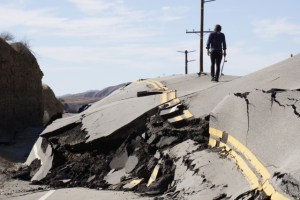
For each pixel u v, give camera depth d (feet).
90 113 56.65
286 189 25.16
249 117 36.17
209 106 45.83
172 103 49.32
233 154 34.99
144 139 45.98
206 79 65.72
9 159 73.72
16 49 119.24
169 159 40.22
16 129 111.14
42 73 131.85
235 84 49.32
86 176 47.37
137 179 41.55
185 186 34.78
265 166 29.89
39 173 52.75
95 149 49.65
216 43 59.82
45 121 147.95
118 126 49.06
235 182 31.63
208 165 35.19
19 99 115.55
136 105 53.06
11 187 48.80
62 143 53.52
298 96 33.58
